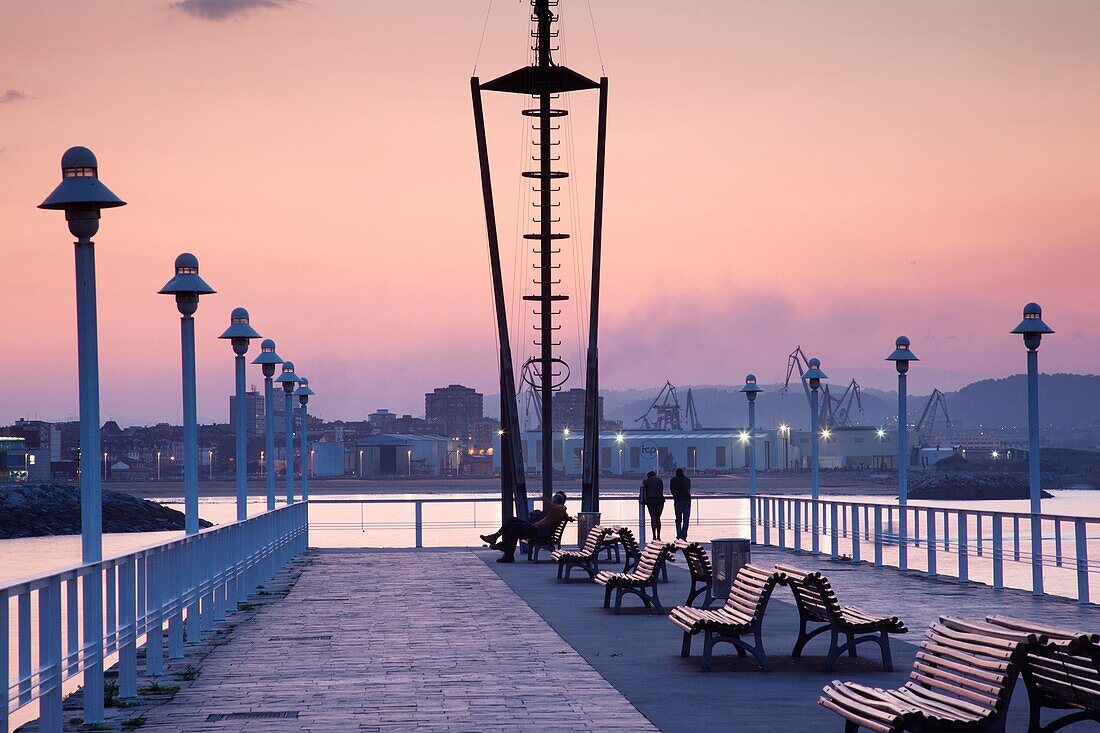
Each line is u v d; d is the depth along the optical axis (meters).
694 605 21.73
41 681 9.34
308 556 35.28
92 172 11.62
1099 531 74.06
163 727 11.26
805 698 12.53
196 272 17.06
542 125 36.12
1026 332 24.73
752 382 40.94
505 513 36.25
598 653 15.92
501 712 11.91
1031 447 24.62
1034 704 8.91
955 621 9.27
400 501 37.88
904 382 30.91
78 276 11.59
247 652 16.11
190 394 17.17
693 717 11.59
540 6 35.81
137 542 103.25
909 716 8.20
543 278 36.41
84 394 11.57
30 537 117.06
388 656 15.73
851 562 31.23
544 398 36.53
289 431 36.16
